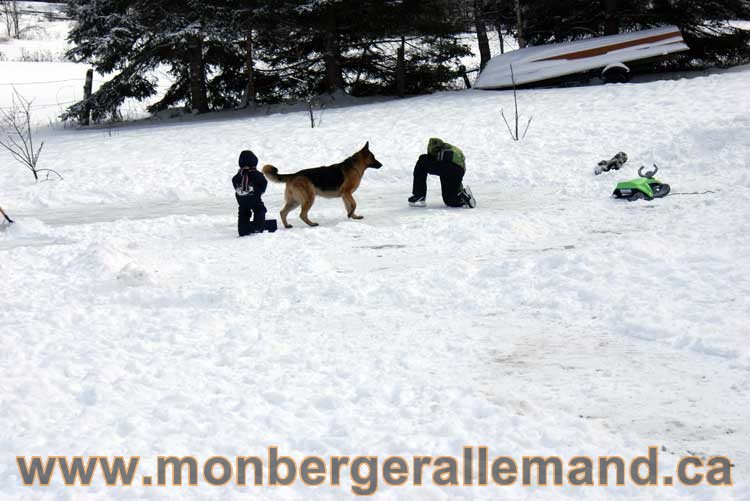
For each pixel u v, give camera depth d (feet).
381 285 23.73
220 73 108.06
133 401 15.11
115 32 88.79
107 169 55.42
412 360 16.94
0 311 23.56
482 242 29.68
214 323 20.76
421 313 21.16
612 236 28.81
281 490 11.30
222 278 26.45
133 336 20.02
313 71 96.58
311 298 23.16
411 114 68.64
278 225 37.27
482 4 90.99
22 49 169.68
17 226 38.14
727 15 80.48
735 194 33.53
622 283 21.94
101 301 24.21
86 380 16.49
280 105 91.76
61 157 63.21
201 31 84.02
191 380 16.31
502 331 19.11
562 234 30.37
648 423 13.29
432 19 86.99
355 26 89.25
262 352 18.07
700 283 21.15
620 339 18.08
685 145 45.68
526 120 59.88
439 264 26.35
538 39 92.07
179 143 65.57
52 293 25.81
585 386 15.14
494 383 15.44
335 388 15.48
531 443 12.53
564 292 21.80
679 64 83.66
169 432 13.48
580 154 48.55
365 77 97.50
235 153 58.34
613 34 81.46
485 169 48.01
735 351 16.34
